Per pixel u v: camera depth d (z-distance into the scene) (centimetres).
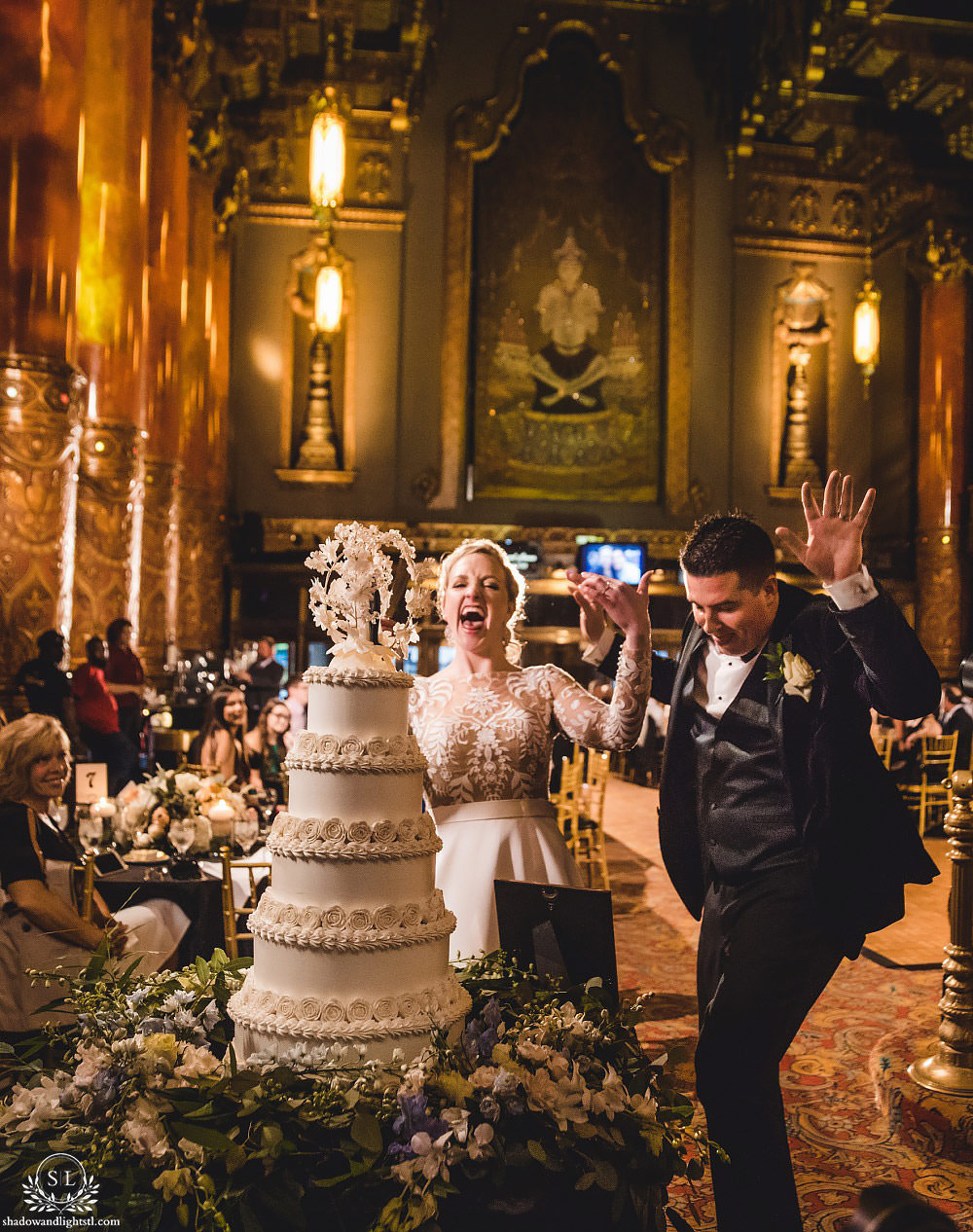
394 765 178
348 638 187
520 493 1923
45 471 675
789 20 1755
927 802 1014
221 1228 150
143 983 201
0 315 665
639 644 258
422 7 1747
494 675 278
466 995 188
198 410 1515
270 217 1861
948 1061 346
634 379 1945
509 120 1919
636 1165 170
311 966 173
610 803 1264
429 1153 155
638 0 1958
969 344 1842
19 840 306
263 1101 160
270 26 1534
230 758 609
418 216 1894
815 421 1977
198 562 1505
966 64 1780
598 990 198
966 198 1847
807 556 209
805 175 1981
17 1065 191
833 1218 281
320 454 1853
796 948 216
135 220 953
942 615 1819
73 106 691
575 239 1945
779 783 224
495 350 1927
